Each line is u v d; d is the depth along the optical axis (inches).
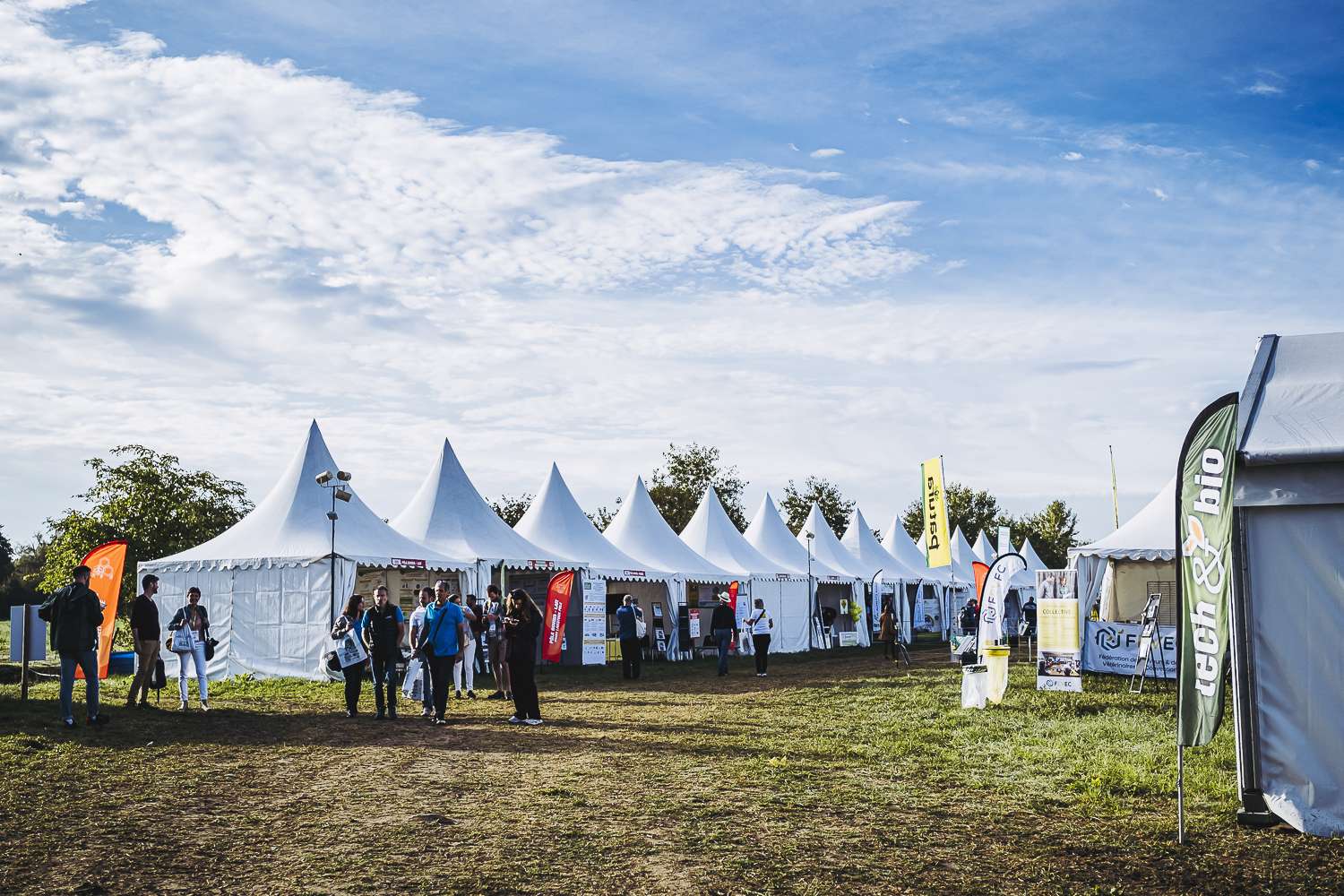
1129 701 530.0
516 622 487.5
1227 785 307.6
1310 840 251.0
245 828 266.5
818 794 308.2
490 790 316.5
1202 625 257.1
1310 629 266.8
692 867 230.5
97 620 448.8
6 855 236.4
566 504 1048.2
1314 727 263.7
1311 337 302.4
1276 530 273.4
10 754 367.2
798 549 1344.7
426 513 905.5
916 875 224.2
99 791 309.1
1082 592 828.6
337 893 212.1
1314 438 267.6
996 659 529.3
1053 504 3065.9
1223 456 261.9
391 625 506.0
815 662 975.6
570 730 458.0
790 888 216.1
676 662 1007.0
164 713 504.4
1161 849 242.5
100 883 216.4
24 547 2711.6
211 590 749.9
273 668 723.4
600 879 222.2
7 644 1364.4
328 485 744.3
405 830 264.7
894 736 428.1
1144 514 783.7
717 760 370.6
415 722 491.8
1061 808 287.0
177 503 1229.1
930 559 890.7
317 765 362.0
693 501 2292.1
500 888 216.1
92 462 1220.5
